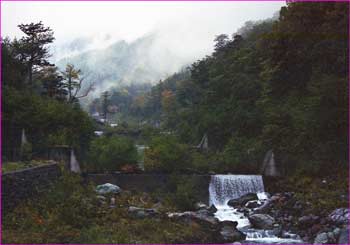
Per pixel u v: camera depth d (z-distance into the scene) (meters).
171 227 20.30
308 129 34.50
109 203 24.28
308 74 42.53
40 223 18.08
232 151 40.66
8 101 33.47
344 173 30.70
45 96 45.62
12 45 48.34
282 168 33.97
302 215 24.92
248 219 26.16
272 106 45.25
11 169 21.83
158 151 34.22
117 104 145.50
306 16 43.41
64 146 31.48
